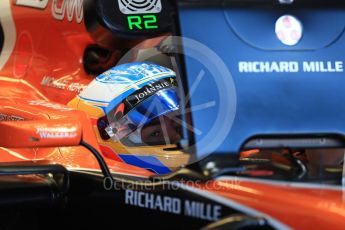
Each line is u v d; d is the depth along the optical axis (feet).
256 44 22.82
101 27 28.30
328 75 22.90
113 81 28.14
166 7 27.96
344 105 22.72
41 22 33.88
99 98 28.07
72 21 31.63
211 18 22.84
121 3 27.91
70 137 21.34
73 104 29.25
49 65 33.24
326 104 22.63
